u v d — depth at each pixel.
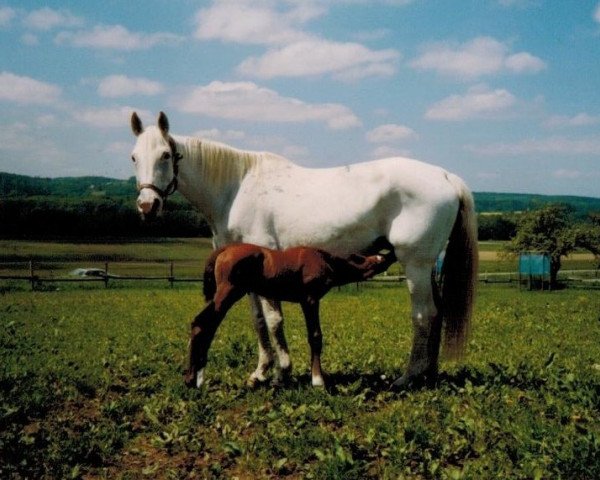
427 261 6.61
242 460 4.75
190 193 7.13
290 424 5.43
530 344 10.16
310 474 4.42
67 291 25.56
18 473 4.53
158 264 54.12
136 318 14.56
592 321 13.46
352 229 6.64
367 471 4.46
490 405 5.81
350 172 6.75
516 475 4.31
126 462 4.87
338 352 9.23
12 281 30.70
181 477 4.53
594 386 6.25
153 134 6.81
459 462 4.64
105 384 7.11
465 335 6.86
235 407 6.14
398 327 12.63
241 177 6.99
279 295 6.38
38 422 5.77
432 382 6.67
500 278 46.03
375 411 5.94
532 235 44.50
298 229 6.73
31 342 10.45
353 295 25.17
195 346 6.29
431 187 6.54
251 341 10.47
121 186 144.75
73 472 4.52
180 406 6.00
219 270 6.23
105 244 73.50
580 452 4.50
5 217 77.81
